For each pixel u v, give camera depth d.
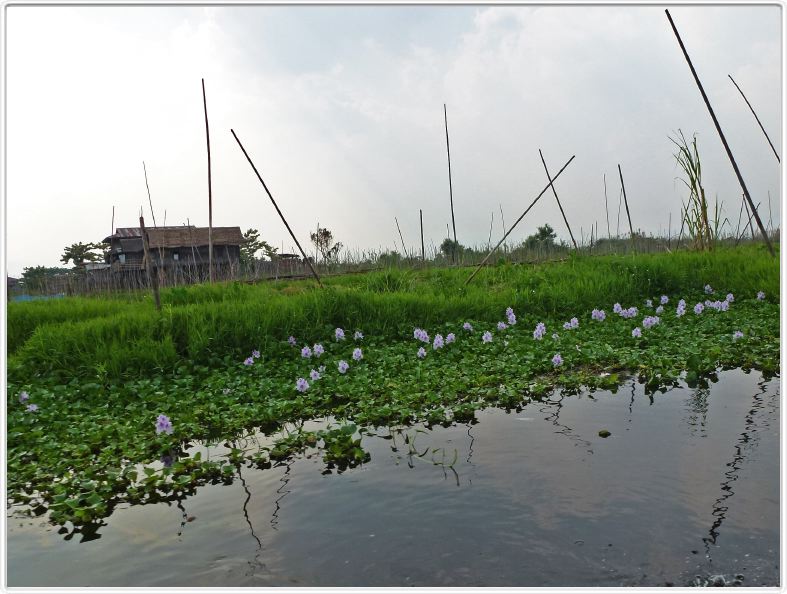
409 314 8.99
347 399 6.11
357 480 3.87
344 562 2.84
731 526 2.96
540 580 2.56
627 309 10.00
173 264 25.55
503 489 3.55
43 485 4.17
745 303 9.84
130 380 6.85
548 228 25.38
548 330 8.71
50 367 7.12
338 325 8.65
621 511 3.17
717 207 14.02
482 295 10.13
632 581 2.52
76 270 25.59
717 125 11.38
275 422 5.51
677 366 6.50
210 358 7.36
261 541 3.12
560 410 5.23
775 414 4.72
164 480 4.11
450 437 4.65
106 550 3.17
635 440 4.28
